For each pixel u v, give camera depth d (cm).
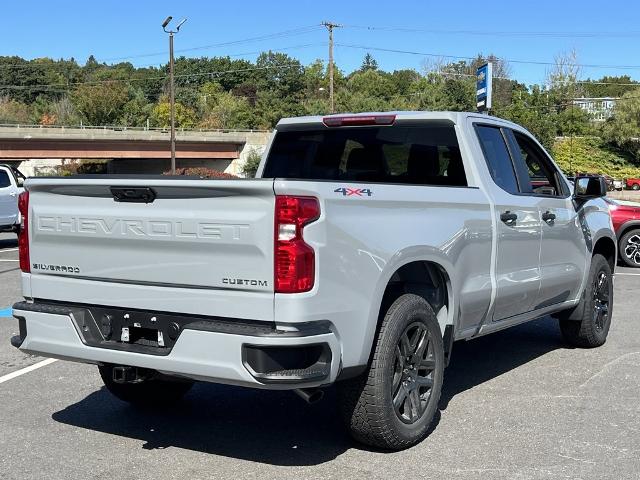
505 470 415
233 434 481
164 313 403
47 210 441
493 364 660
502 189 552
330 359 382
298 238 369
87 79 15975
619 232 1382
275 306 369
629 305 955
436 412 514
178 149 7756
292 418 515
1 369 645
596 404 536
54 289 444
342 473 412
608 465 422
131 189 403
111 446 459
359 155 594
